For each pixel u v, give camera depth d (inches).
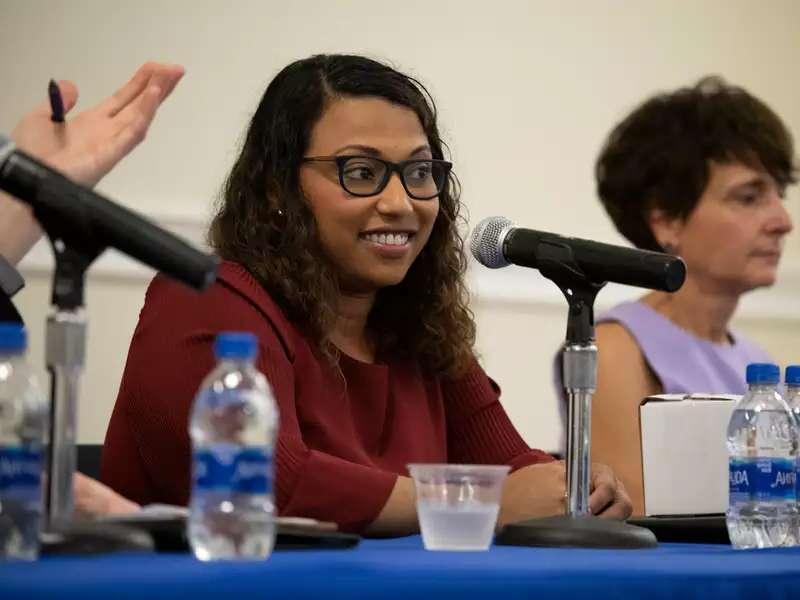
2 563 107.3
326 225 209.8
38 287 339.0
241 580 95.9
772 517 169.9
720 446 187.5
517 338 404.8
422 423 221.5
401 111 212.2
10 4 345.4
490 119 410.3
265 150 212.8
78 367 125.5
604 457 261.9
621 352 269.7
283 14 378.6
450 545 143.3
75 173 164.9
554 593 104.5
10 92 345.4
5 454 120.2
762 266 274.1
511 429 236.8
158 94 173.8
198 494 122.8
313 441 203.9
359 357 219.9
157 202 360.2
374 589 98.5
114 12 356.8
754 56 450.6
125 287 354.3
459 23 406.3
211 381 132.6
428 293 227.1
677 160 275.4
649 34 434.0
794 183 278.8
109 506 148.9
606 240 424.2
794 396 194.4
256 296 201.0
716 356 274.2
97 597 91.7
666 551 149.0
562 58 420.5
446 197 228.4
